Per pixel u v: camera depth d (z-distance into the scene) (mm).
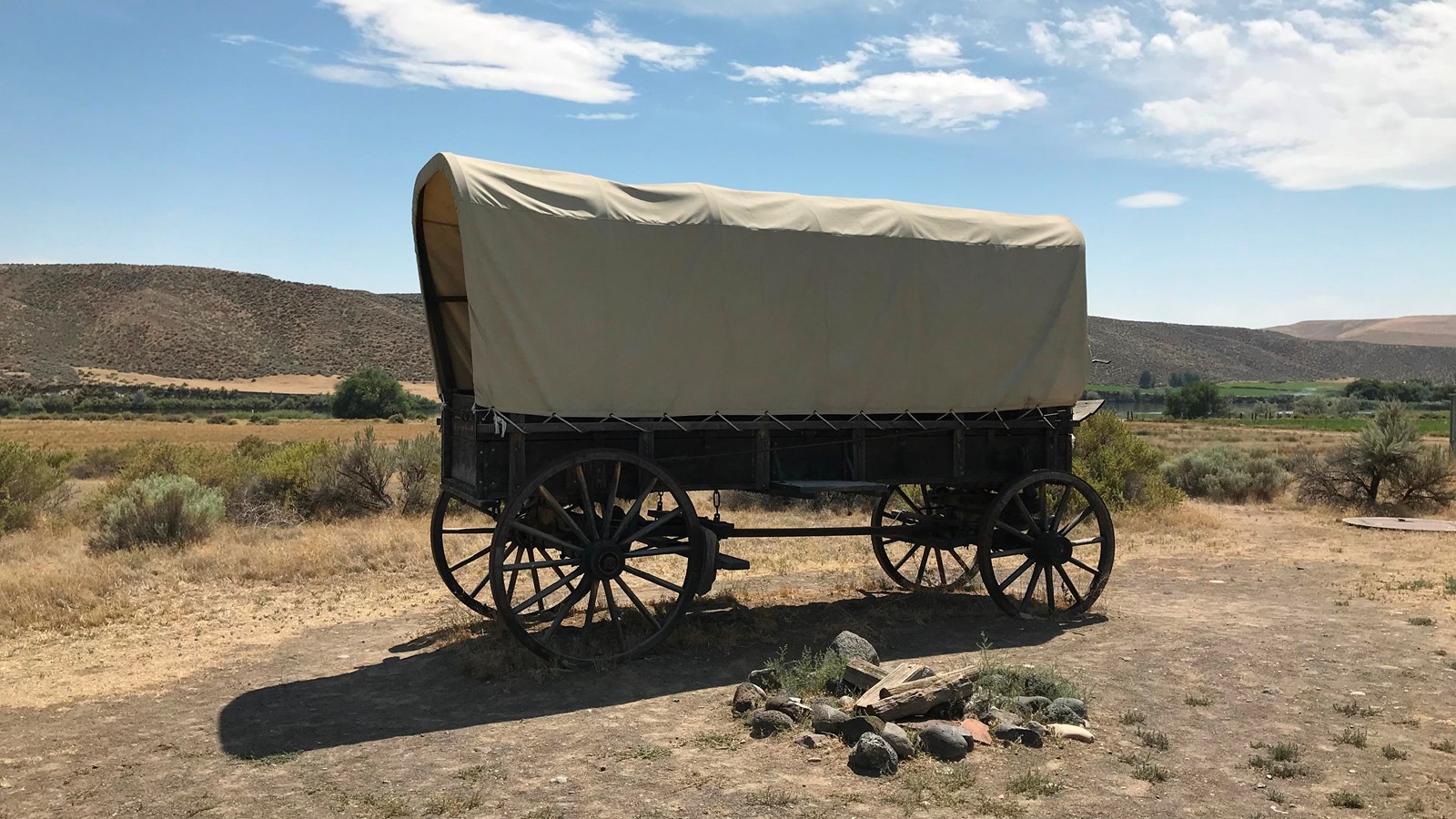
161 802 4773
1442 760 5172
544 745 5508
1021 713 5824
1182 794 4699
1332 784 4836
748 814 4469
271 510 15688
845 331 8031
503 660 7199
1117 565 12117
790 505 17609
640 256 7266
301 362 111688
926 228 8422
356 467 16469
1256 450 27469
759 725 5609
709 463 7785
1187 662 7246
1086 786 4797
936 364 8438
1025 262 8812
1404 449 18000
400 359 116750
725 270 7566
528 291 6871
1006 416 9102
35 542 12938
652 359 7328
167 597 9867
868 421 8289
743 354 7668
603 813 4512
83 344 107250
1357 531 15188
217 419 75375
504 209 6785
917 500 14969
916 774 4918
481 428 6941
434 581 10711
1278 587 10562
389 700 6477
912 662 7324
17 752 5539
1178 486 21344
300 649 7922
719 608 9227
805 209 7996
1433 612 9070
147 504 12828
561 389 7023
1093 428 17562
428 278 8266
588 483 7449
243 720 6078
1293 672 6941
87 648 7941
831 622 8578
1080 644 7867
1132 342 149500
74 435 53562
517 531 8281
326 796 4801
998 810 4477
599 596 9883
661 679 6910
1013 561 12234
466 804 4621
